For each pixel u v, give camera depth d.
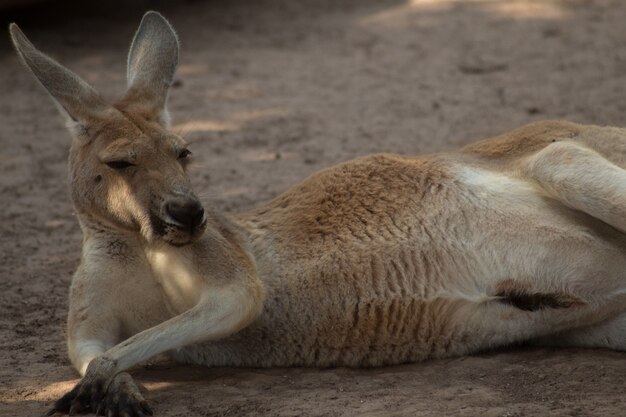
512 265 10.26
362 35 28.61
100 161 10.12
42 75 10.54
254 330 10.39
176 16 31.41
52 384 10.31
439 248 10.34
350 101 22.78
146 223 9.87
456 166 10.90
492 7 30.73
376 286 10.25
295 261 10.44
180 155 10.31
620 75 23.61
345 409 9.11
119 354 9.35
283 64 26.09
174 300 10.15
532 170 10.57
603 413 8.63
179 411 9.36
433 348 10.41
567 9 29.94
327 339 10.36
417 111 21.77
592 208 10.09
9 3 27.45
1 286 13.73
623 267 10.21
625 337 10.38
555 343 10.70
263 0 33.50
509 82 23.58
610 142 11.00
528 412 8.75
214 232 10.30
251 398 9.59
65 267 14.45
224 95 23.61
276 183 17.64
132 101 10.83
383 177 10.88
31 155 20.16
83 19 30.56
